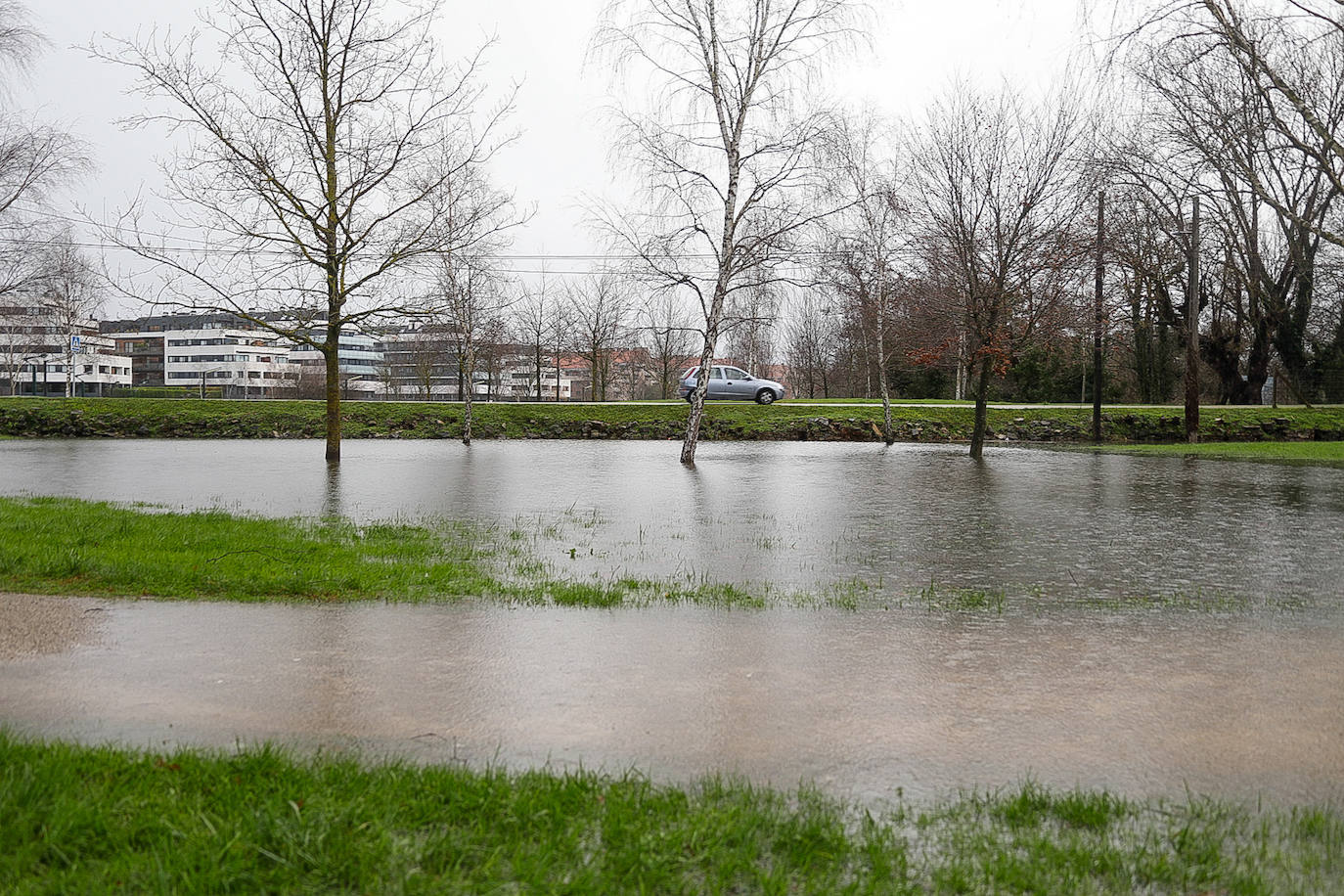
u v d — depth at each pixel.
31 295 28.22
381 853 3.16
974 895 3.04
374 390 106.62
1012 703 5.12
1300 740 4.57
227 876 2.96
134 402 37.44
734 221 23.12
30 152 25.52
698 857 3.21
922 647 6.38
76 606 6.96
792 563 9.96
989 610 7.68
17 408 36.03
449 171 21.39
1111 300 36.94
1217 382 55.28
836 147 22.27
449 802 3.57
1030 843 3.39
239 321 23.39
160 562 8.44
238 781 3.71
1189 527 13.07
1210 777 4.12
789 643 6.42
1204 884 3.12
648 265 23.17
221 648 5.97
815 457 27.34
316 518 12.87
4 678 5.26
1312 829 3.54
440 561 9.43
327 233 21.28
